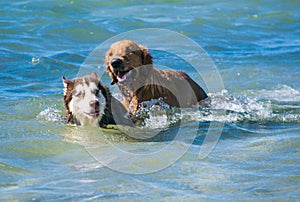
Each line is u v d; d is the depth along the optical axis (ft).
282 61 62.69
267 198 29.86
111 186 31.07
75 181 31.63
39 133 39.70
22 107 45.91
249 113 45.78
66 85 42.06
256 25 79.00
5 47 63.98
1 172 32.53
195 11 84.43
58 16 76.69
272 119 44.45
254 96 51.52
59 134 39.68
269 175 32.96
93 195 29.86
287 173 33.19
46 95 49.67
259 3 90.89
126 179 32.09
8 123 41.63
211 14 83.10
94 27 72.64
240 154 36.50
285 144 38.24
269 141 38.96
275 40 72.18
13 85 52.54
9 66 58.23
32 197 29.40
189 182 31.91
